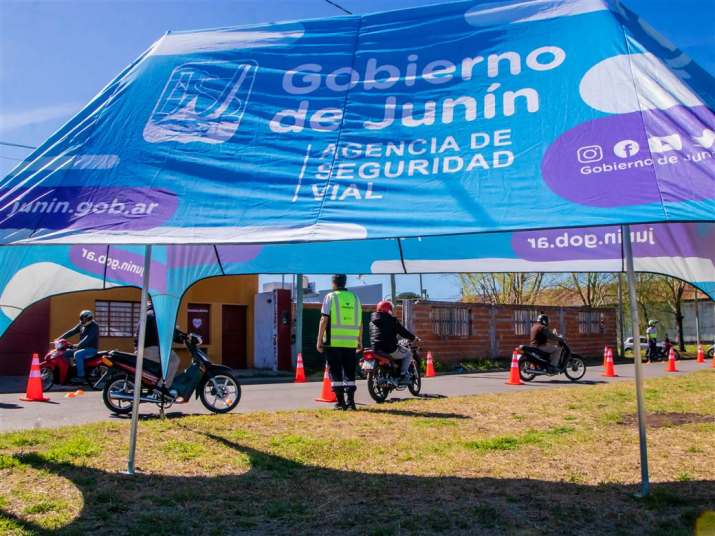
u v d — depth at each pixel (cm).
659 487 537
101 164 584
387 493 525
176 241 496
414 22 643
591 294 4491
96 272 770
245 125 598
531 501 501
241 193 539
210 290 2352
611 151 474
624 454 662
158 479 559
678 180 438
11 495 502
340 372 1002
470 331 2742
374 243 850
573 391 1285
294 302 2500
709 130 462
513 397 1170
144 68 668
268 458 635
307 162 552
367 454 660
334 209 503
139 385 594
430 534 435
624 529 441
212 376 1023
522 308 2998
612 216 427
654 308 4872
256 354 2461
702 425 832
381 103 583
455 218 464
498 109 541
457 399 1139
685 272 667
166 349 880
